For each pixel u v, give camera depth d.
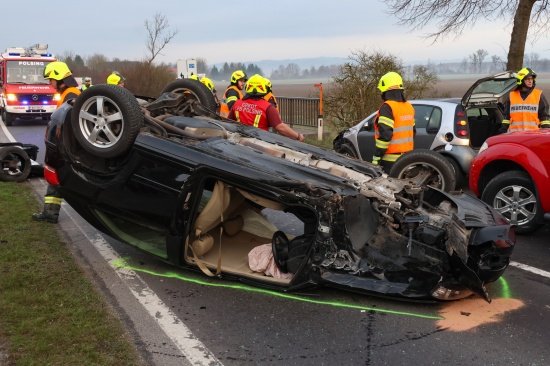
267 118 6.50
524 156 6.22
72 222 6.66
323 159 5.39
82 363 3.50
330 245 4.31
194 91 6.71
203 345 3.83
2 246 5.60
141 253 5.62
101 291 4.69
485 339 3.94
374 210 4.53
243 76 9.23
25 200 7.46
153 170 4.77
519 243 6.19
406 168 6.88
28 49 22.39
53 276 4.89
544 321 4.22
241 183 4.49
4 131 18.52
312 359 3.67
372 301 4.54
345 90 15.55
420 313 4.34
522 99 7.77
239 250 5.29
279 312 4.34
